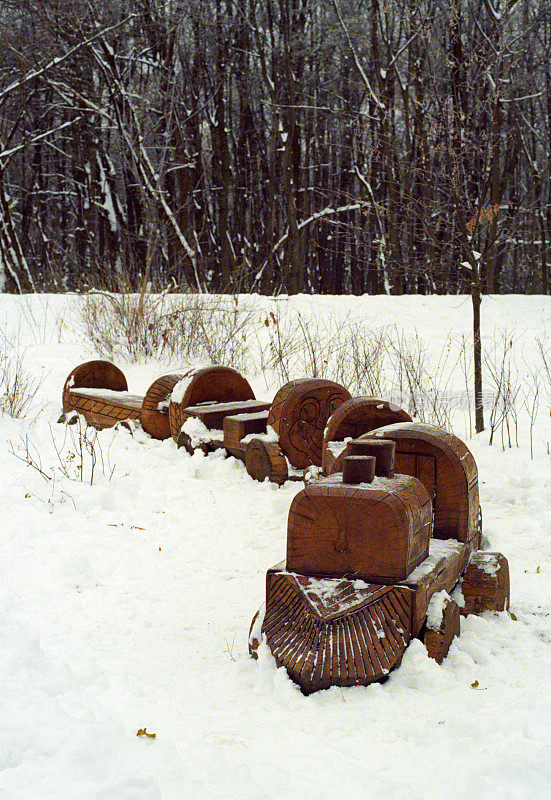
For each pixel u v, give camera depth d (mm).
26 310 15562
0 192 25641
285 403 7160
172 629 4047
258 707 3164
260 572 5020
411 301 17062
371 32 26891
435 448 4270
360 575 3529
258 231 37812
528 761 2490
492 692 3236
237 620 4199
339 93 32469
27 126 32188
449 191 10227
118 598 4445
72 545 5242
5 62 25828
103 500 6180
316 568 3600
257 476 7109
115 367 9500
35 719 2664
